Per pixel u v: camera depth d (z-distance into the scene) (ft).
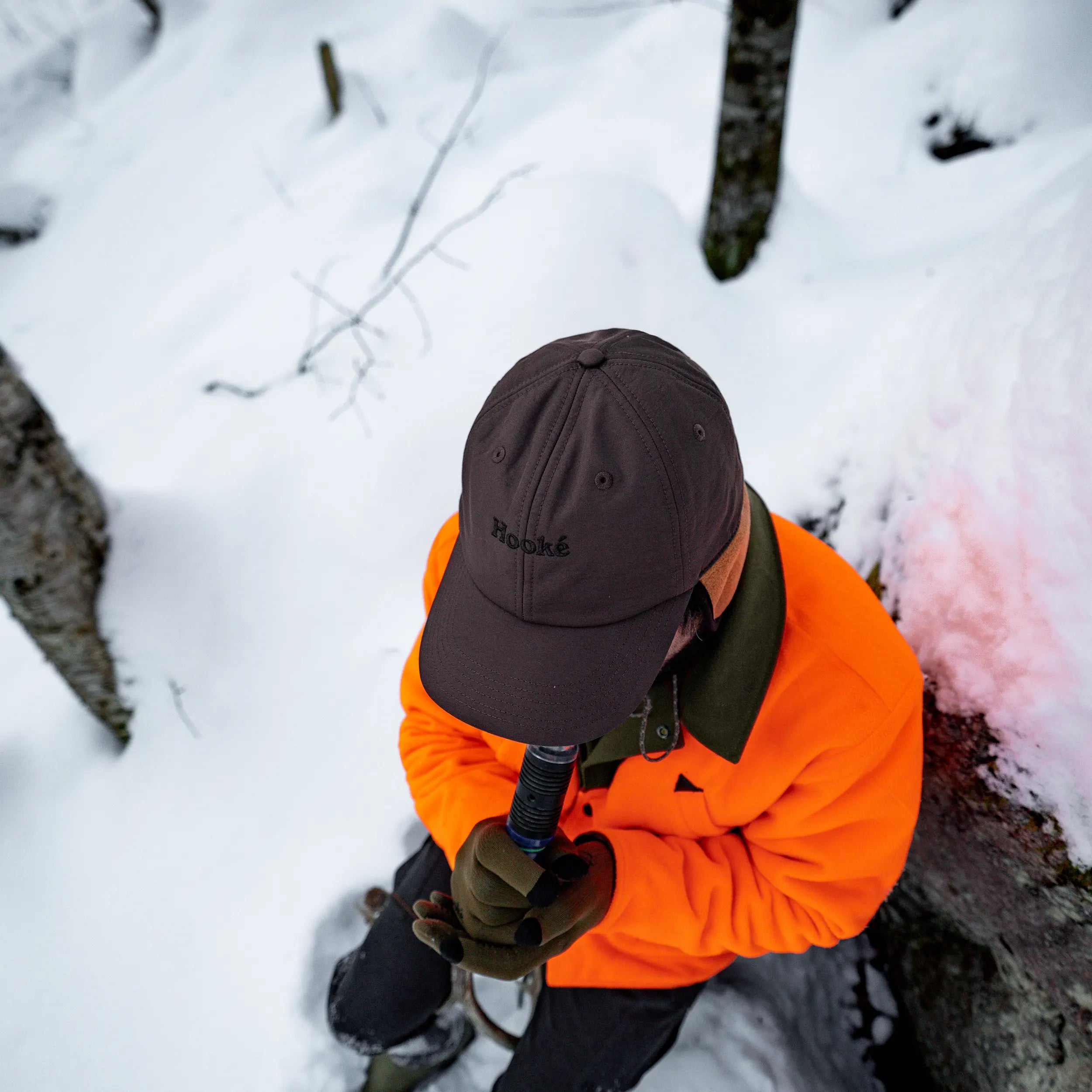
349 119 13.33
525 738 2.46
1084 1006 3.35
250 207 12.93
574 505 2.19
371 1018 3.93
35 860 5.41
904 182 8.77
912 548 4.00
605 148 10.68
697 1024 4.58
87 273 13.57
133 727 5.66
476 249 7.80
